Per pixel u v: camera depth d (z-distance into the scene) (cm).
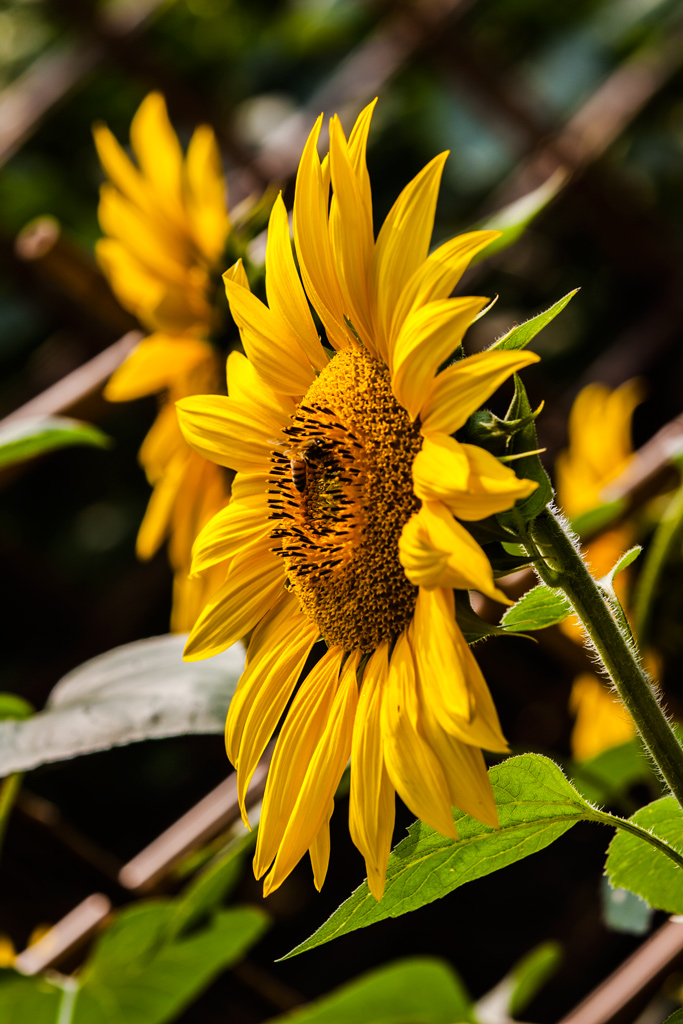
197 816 178
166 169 150
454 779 109
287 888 266
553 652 167
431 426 109
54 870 160
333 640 114
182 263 151
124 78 271
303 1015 140
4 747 127
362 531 113
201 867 166
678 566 142
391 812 111
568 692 225
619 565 111
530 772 112
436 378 109
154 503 159
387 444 113
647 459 172
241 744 116
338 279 113
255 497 117
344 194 113
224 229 148
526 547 109
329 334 115
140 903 162
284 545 116
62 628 260
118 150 153
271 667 116
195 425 118
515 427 109
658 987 164
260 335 115
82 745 126
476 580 108
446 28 265
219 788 180
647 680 109
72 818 268
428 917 264
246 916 137
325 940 112
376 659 113
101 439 137
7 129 264
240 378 117
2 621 259
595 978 236
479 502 108
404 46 267
